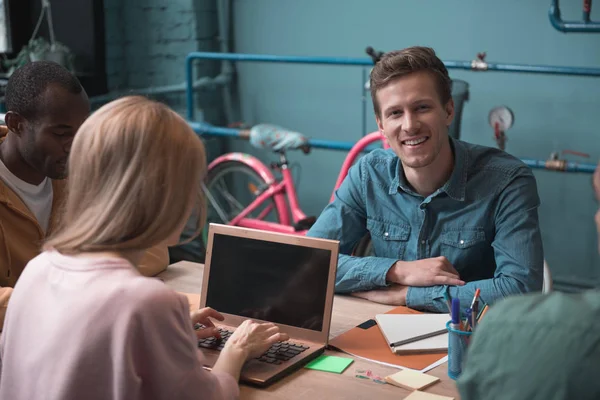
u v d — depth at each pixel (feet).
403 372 4.51
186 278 6.48
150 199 3.21
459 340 4.36
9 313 3.52
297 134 11.53
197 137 3.40
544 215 11.37
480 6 11.28
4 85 12.99
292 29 13.16
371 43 12.41
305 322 4.94
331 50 12.85
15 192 5.77
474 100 11.57
